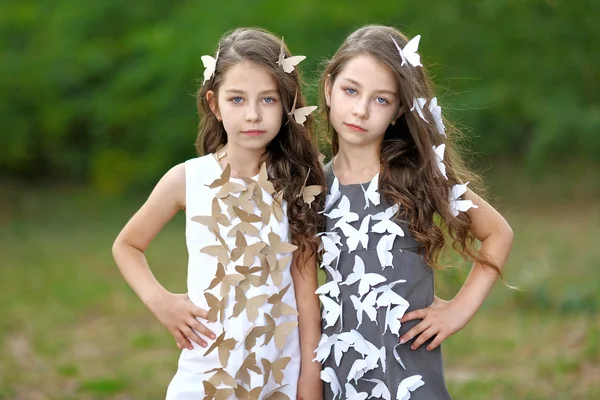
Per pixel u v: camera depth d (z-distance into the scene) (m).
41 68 12.77
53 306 7.30
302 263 2.80
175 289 7.91
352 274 2.74
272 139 2.82
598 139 10.60
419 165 2.82
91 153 14.08
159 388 4.95
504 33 10.66
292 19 10.44
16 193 13.94
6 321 6.71
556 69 10.80
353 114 2.70
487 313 6.59
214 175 2.80
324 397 2.81
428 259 2.79
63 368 5.29
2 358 5.61
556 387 4.75
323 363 2.81
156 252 9.85
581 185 12.96
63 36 12.88
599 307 6.54
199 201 2.78
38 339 6.18
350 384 2.75
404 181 2.78
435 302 2.84
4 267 9.16
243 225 2.74
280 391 2.76
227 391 2.70
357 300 2.74
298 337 2.81
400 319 2.72
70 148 14.18
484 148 12.30
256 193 2.77
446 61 10.79
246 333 2.70
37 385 4.99
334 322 2.73
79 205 13.15
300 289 2.81
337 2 10.65
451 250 3.19
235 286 2.71
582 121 10.58
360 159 2.84
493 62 10.80
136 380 5.11
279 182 2.79
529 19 10.57
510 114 11.23
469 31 10.68
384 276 2.75
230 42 2.76
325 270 2.82
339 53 2.78
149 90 12.21
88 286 8.11
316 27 10.37
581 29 10.57
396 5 10.66
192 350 2.78
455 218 2.80
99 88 13.01
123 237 2.86
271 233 2.74
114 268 9.08
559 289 7.12
